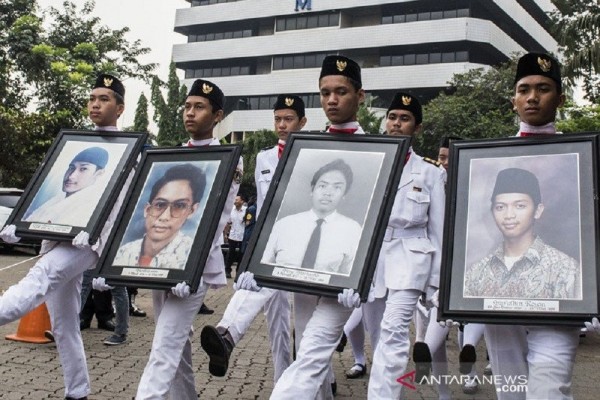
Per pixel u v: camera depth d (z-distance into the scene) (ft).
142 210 13.19
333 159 12.17
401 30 168.25
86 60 96.78
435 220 15.57
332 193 11.83
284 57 191.62
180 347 12.74
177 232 12.63
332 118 12.91
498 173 11.02
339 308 11.57
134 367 19.75
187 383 13.92
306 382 11.14
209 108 13.97
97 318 26.08
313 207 11.82
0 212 54.60
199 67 209.77
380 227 11.19
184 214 12.80
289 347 16.90
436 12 169.17
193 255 12.19
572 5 61.57
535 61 11.35
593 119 70.54
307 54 188.24
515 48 173.68
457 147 11.49
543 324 9.81
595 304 9.61
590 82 67.05
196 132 14.05
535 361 10.33
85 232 13.52
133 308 29.66
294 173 12.32
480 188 11.07
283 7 188.24
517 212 10.66
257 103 195.72
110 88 15.37
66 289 14.65
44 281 13.71
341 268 11.03
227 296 39.55
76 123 86.38
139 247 12.75
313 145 12.51
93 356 20.99
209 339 13.51
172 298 12.82
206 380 18.84
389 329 14.35
